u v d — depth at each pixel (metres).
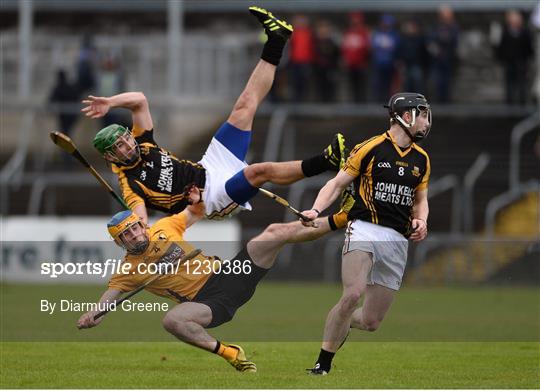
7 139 99.44
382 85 92.31
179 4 102.75
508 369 36.09
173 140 98.00
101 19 119.62
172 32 101.69
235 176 37.81
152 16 118.25
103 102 38.47
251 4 116.19
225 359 36.28
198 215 38.91
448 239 80.56
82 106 89.88
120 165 38.25
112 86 89.06
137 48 109.12
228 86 107.69
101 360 38.09
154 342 44.25
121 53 108.50
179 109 93.44
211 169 39.09
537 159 94.81
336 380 32.31
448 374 34.53
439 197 91.81
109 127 37.88
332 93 98.06
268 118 95.88
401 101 34.03
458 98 109.44
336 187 33.81
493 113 91.75
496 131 96.25
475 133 96.12
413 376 33.88
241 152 39.50
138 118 39.09
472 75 110.38
